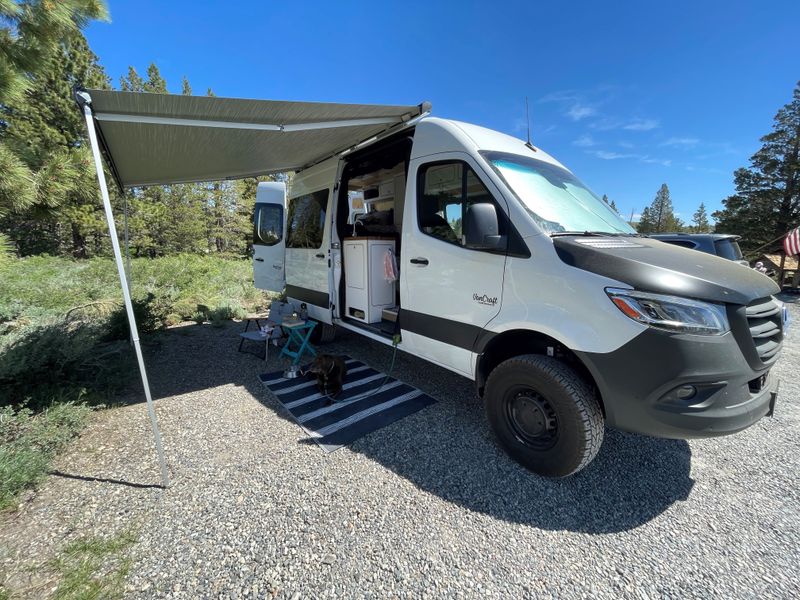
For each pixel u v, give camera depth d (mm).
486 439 2951
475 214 2549
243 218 28547
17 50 3592
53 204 3598
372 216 5137
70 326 4180
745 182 19531
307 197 5398
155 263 12953
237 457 2686
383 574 1784
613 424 2215
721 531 2076
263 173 6070
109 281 9688
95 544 1904
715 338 1968
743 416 2033
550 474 2441
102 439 2898
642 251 2393
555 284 2336
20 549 1876
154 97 2453
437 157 3191
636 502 2301
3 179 3068
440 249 3111
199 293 9047
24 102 3889
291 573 1776
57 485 2363
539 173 3123
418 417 3287
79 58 15727
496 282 2672
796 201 18250
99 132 3115
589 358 2184
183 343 5512
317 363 3799
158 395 3723
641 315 2016
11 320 5828
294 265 5738
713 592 1710
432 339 3268
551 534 2047
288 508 2193
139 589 1678
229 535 1990
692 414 1966
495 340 2783
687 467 2645
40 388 3309
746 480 2512
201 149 4004
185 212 23406
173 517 2109
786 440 3002
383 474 2518
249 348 5301
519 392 2584
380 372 4355
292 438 2941
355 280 4441
